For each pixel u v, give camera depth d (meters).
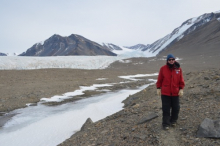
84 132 6.77
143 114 6.77
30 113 12.27
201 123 4.55
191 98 7.57
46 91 18.92
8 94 17.08
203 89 8.32
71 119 10.55
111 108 12.18
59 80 27.52
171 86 4.75
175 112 4.89
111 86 23.39
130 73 39.97
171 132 4.73
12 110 13.02
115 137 5.24
